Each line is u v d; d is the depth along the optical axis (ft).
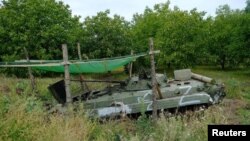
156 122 31.68
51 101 43.52
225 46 109.91
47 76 78.89
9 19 82.64
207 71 112.88
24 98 31.24
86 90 48.49
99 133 28.96
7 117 25.70
